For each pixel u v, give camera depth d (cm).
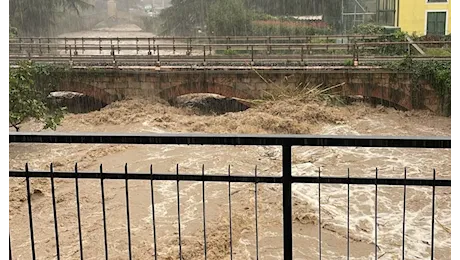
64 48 2291
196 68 1916
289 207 321
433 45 2164
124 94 1956
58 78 1956
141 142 301
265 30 2845
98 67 1962
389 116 1798
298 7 3078
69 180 1096
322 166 1228
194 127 1689
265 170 1209
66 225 899
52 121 1499
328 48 2139
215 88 1917
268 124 1673
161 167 1234
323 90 1867
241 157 1298
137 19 4097
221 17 2886
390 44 2056
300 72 1875
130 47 2264
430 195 1006
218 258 799
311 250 814
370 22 2758
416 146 285
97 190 1047
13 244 830
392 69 1852
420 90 1845
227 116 1773
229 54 2245
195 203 985
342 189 1051
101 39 2345
